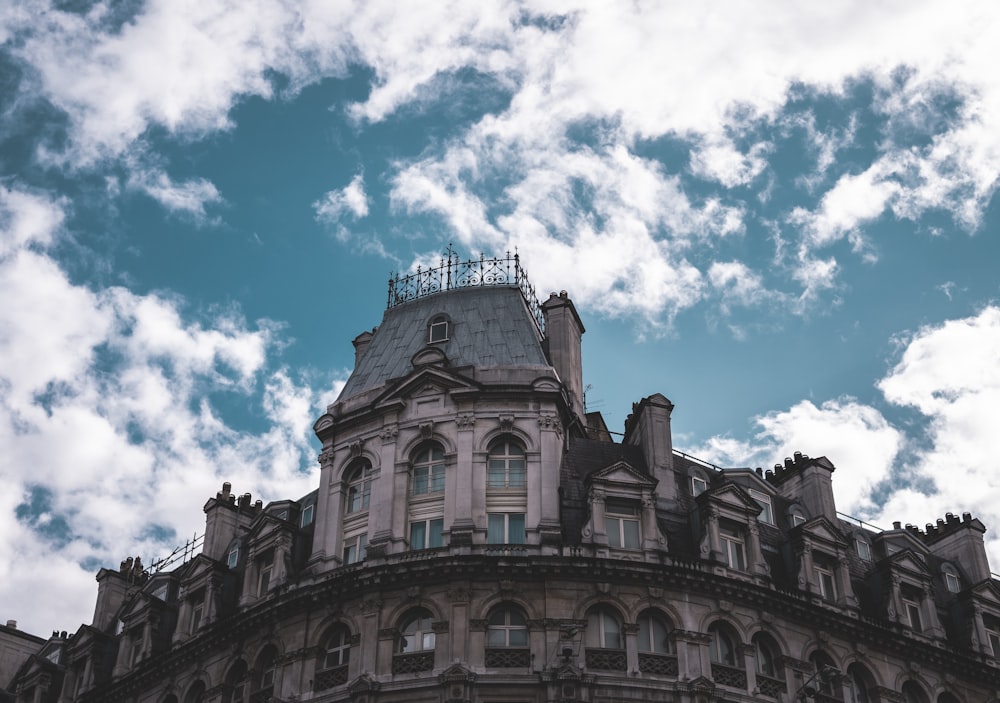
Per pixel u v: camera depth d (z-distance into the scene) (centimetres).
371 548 4806
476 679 4412
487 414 5031
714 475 5441
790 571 5147
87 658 5984
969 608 5575
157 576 6141
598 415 5975
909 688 5241
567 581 4653
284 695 4694
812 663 4938
